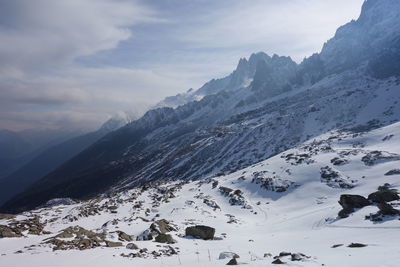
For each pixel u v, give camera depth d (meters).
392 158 123.56
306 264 29.00
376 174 113.94
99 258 37.50
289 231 75.00
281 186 127.12
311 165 136.62
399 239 40.56
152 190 151.12
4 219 113.94
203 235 65.12
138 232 73.69
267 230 82.56
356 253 33.09
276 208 112.12
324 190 114.88
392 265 25.25
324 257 32.25
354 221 65.25
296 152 163.25
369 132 176.00
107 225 86.19
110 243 47.84
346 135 185.25
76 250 41.72
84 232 54.72
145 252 42.94
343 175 121.25
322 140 186.50
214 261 35.81
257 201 122.38
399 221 55.81
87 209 125.12
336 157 137.62
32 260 36.34
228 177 159.00
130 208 122.19
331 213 80.88
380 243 38.94
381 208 62.09
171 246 50.66
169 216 102.44
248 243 57.72
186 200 124.31
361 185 109.06
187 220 93.88
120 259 37.44
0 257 37.75
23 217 117.25
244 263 32.84
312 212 93.50
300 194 118.00
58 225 100.50
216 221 95.12
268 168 148.00
